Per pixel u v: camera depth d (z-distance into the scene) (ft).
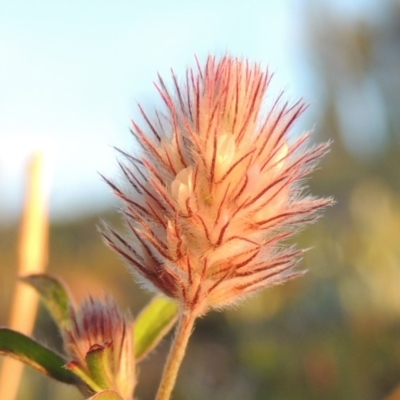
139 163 0.26
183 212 0.26
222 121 0.26
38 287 0.30
